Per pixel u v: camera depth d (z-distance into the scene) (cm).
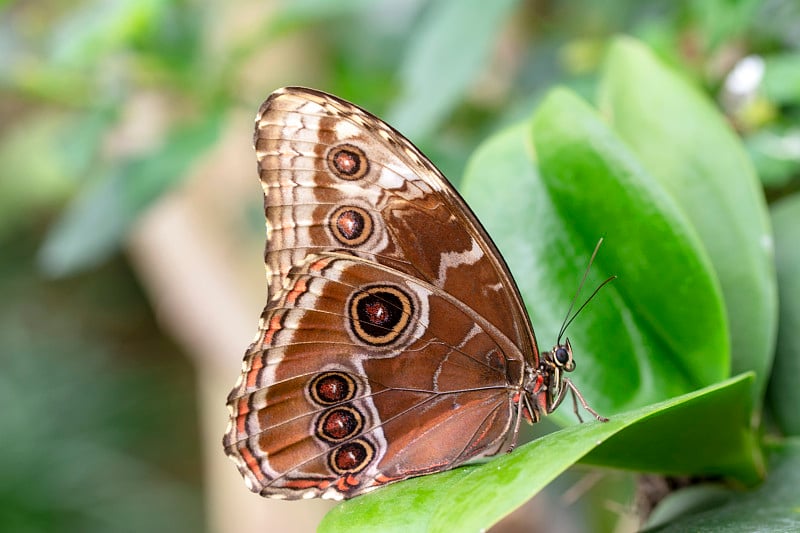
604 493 51
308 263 41
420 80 46
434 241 41
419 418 42
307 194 41
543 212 42
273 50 54
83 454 116
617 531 50
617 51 44
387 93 53
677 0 50
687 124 43
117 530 113
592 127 41
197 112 52
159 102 53
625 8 53
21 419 116
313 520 56
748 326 41
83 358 126
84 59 50
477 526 37
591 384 42
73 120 55
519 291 41
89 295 134
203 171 56
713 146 42
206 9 52
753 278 41
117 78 51
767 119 46
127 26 49
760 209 42
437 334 42
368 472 42
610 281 42
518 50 54
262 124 41
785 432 42
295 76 54
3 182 87
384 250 42
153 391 127
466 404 42
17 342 125
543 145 42
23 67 52
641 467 40
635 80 43
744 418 40
